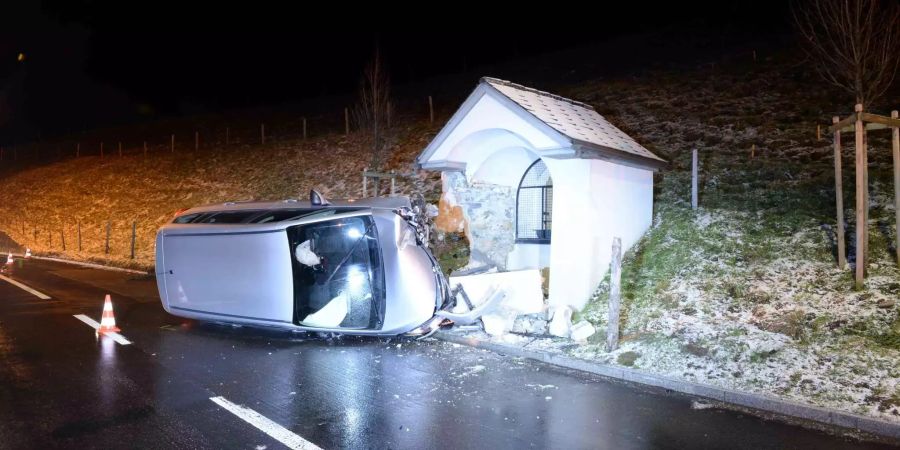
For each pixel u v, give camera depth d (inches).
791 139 682.8
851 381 289.7
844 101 773.9
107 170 1611.7
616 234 476.1
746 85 940.6
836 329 340.8
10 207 1558.8
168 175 1421.0
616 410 276.2
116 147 1983.3
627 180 490.6
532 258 528.7
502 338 400.2
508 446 230.5
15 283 721.6
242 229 418.3
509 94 452.4
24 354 369.7
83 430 241.9
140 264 881.5
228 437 235.6
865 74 489.4
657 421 261.9
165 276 457.4
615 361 345.4
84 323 473.4
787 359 318.3
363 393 297.0
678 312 398.3
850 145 625.6
